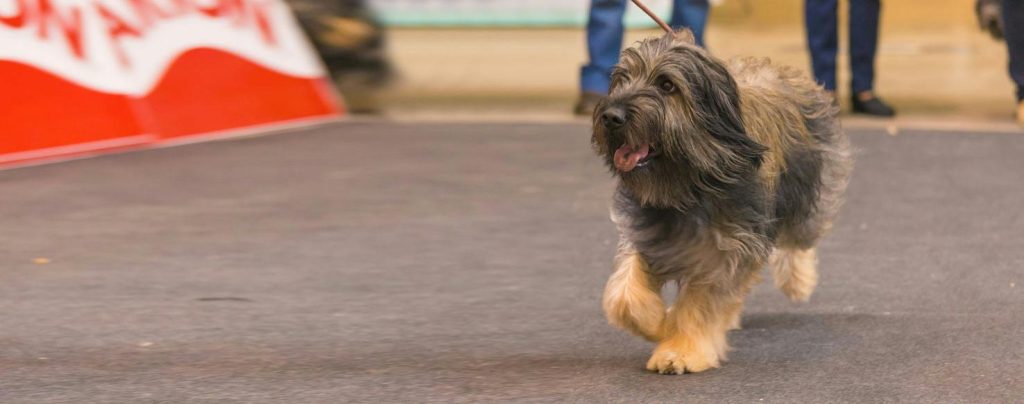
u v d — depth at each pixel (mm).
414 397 7293
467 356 8125
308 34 22562
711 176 7305
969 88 20344
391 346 8359
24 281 10148
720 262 7566
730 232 7500
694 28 18891
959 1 31234
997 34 18875
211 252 11078
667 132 7062
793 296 9383
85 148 15492
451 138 16688
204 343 8445
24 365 7938
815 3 18312
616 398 7242
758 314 9141
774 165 7766
